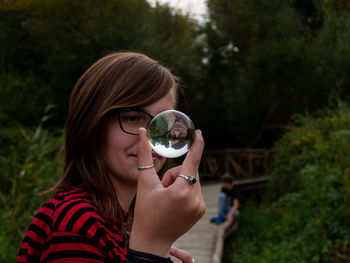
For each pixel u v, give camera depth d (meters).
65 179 0.77
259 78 11.95
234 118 13.30
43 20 8.76
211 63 14.95
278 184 7.02
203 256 4.09
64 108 8.11
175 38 12.74
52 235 0.61
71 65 8.48
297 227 5.14
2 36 8.81
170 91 0.78
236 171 12.54
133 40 8.88
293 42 10.92
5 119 6.76
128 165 0.73
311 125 7.00
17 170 4.00
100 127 0.75
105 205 0.71
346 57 9.84
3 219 3.55
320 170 5.38
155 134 0.64
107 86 0.73
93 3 8.90
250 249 5.37
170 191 0.58
